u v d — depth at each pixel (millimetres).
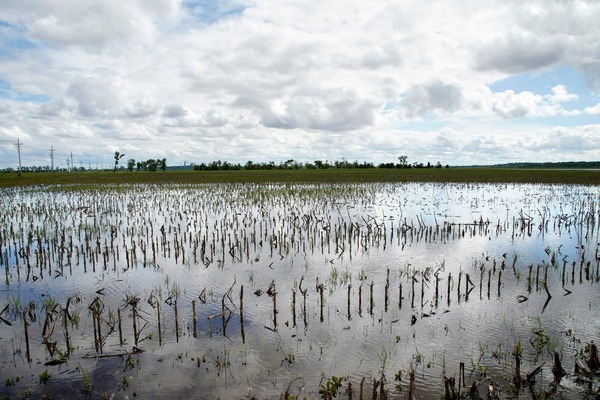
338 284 13250
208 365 8453
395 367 8320
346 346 9164
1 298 12227
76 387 7766
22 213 27125
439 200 36344
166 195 40188
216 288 12930
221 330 9945
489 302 11656
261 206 31312
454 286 13016
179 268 15195
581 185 52125
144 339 9539
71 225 24438
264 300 11844
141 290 12828
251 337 9602
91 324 10375
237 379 7953
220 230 22422
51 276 14336
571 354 8773
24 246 18953
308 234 19594
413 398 7305
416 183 55125
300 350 9008
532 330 9781
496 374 8078
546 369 8211
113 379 7996
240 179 63500
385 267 15234
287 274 14367
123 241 19875
